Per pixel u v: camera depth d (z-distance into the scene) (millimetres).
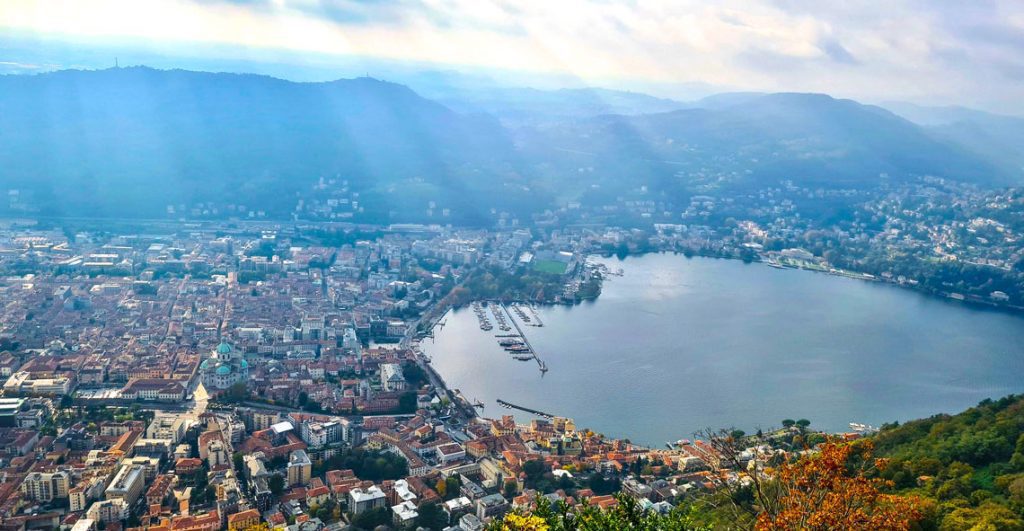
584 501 179500
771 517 138500
